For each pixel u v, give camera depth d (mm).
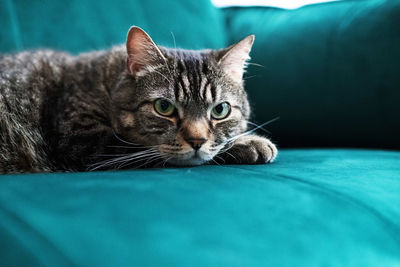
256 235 223
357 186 277
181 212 235
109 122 393
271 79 499
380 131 447
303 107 479
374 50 441
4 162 377
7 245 219
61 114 381
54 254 205
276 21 530
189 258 203
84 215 231
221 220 232
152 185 262
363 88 447
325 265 219
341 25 468
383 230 245
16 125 385
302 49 484
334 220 242
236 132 402
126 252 204
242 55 411
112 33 512
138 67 388
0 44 458
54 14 489
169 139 366
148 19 534
